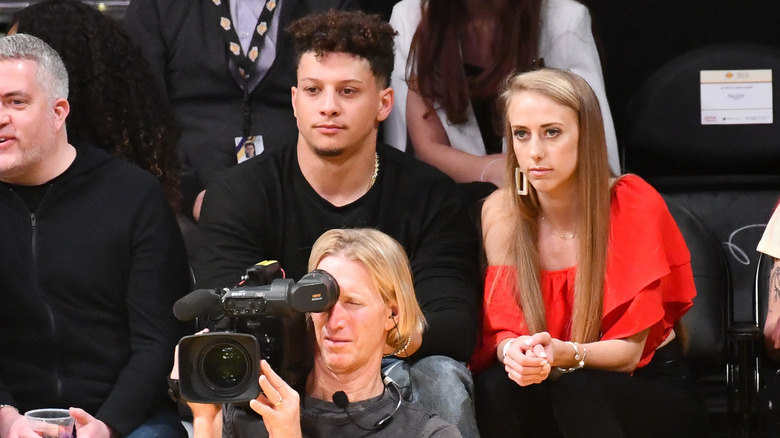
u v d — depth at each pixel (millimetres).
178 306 7875
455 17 14680
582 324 11227
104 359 10969
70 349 10898
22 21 13008
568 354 10688
